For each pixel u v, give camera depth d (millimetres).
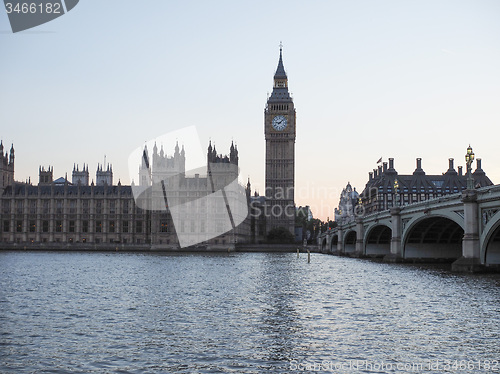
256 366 32875
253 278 89062
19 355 35344
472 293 63250
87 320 46938
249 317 48219
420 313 49594
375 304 55594
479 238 87875
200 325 44562
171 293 66375
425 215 108500
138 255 191375
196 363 33531
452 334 40500
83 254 198125
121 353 35812
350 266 121000
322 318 47438
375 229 160500
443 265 119562
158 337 40219
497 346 36969
